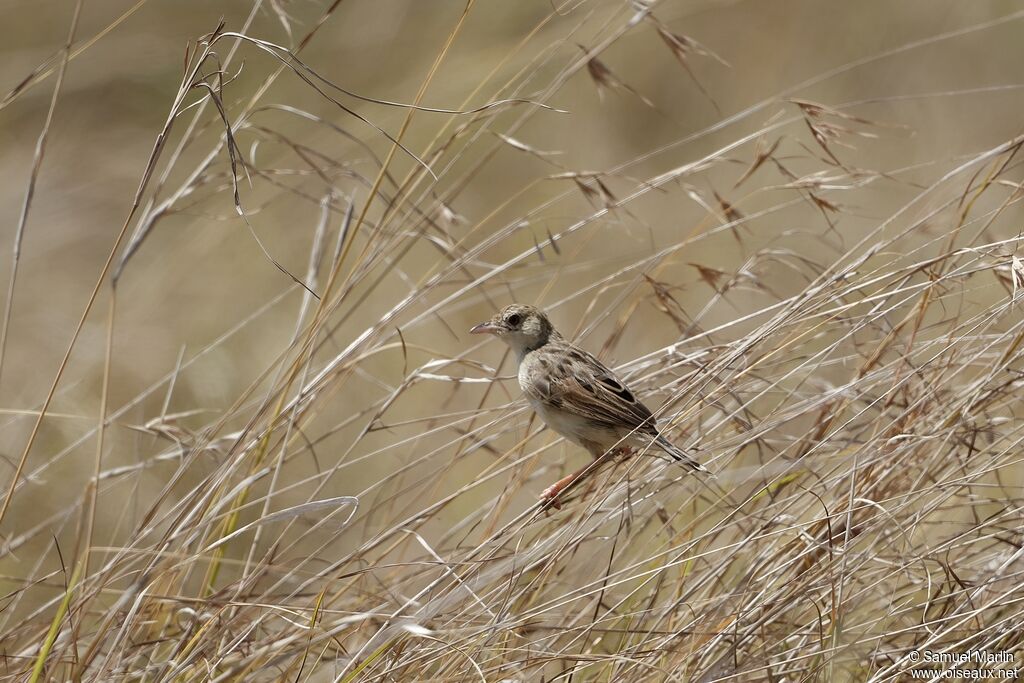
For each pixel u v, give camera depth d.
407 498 13.79
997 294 13.23
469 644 8.51
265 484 14.70
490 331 11.66
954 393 9.86
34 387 16.06
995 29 23.47
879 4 24.50
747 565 9.80
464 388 17.22
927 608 8.83
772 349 10.59
